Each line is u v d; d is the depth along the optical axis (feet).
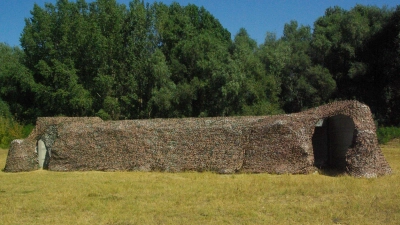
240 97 152.76
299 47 174.09
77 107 155.84
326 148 73.87
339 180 56.03
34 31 167.32
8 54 197.67
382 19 161.68
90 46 159.43
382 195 45.88
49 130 85.81
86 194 52.21
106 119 154.40
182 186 56.08
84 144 80.79
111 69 163.63
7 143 157.89
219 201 45.60
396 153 97.66
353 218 37.35
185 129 75.15
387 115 159.43
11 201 49.19
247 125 71.26
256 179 59.26
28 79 163.12
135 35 165.58
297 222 36.70
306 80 163.84
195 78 160.76
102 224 37.81
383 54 156.25
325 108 68.64
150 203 45.85
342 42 161.79
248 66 158.10
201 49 169.68
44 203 47.52
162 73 158.92
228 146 70.44
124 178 66.08
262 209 41.63
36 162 83.71
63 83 156.87
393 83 157.89
